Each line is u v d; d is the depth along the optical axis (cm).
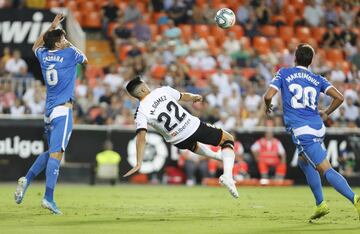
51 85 3572
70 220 3209
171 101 3416
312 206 4284
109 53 9112
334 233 2786
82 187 6288
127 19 9062
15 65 7331
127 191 5697
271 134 7244
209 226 3003
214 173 7044
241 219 3350
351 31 9912
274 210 3938
